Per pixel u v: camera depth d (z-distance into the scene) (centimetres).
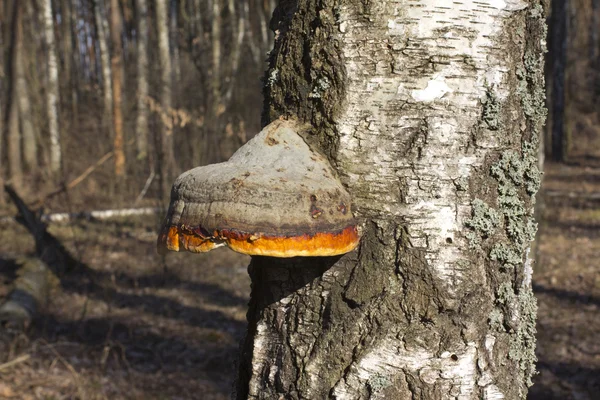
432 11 96
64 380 244
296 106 101
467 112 97
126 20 1267
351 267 98
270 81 103
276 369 100
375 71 97
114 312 345
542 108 100
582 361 282
